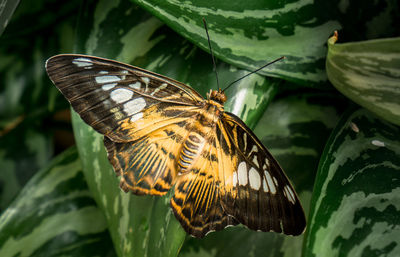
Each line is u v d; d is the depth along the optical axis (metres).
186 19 0.38
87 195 0.42
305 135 0.41
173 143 0.39
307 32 0.38
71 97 0.37
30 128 0.47
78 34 0.40
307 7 0.38
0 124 0.47
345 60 0.36
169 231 0.38
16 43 0.45
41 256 0.41
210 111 0.38
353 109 0.39
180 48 0.40
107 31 0.40
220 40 0.38
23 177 0.46
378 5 0.38
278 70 0.38
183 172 0.38
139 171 0.38
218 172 0.39
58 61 0.37
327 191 0.37
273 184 0.37
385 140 0.39
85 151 0.39
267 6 0.38
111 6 0.41
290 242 0.40
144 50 0.40
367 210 0.37
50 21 0.45
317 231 0.37
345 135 0.39
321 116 0.41
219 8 0.37
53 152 0.47
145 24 0.40
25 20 0.45
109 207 0.39
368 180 0.38
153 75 0.38
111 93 0.38
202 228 0.38
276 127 0.41
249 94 0.38
